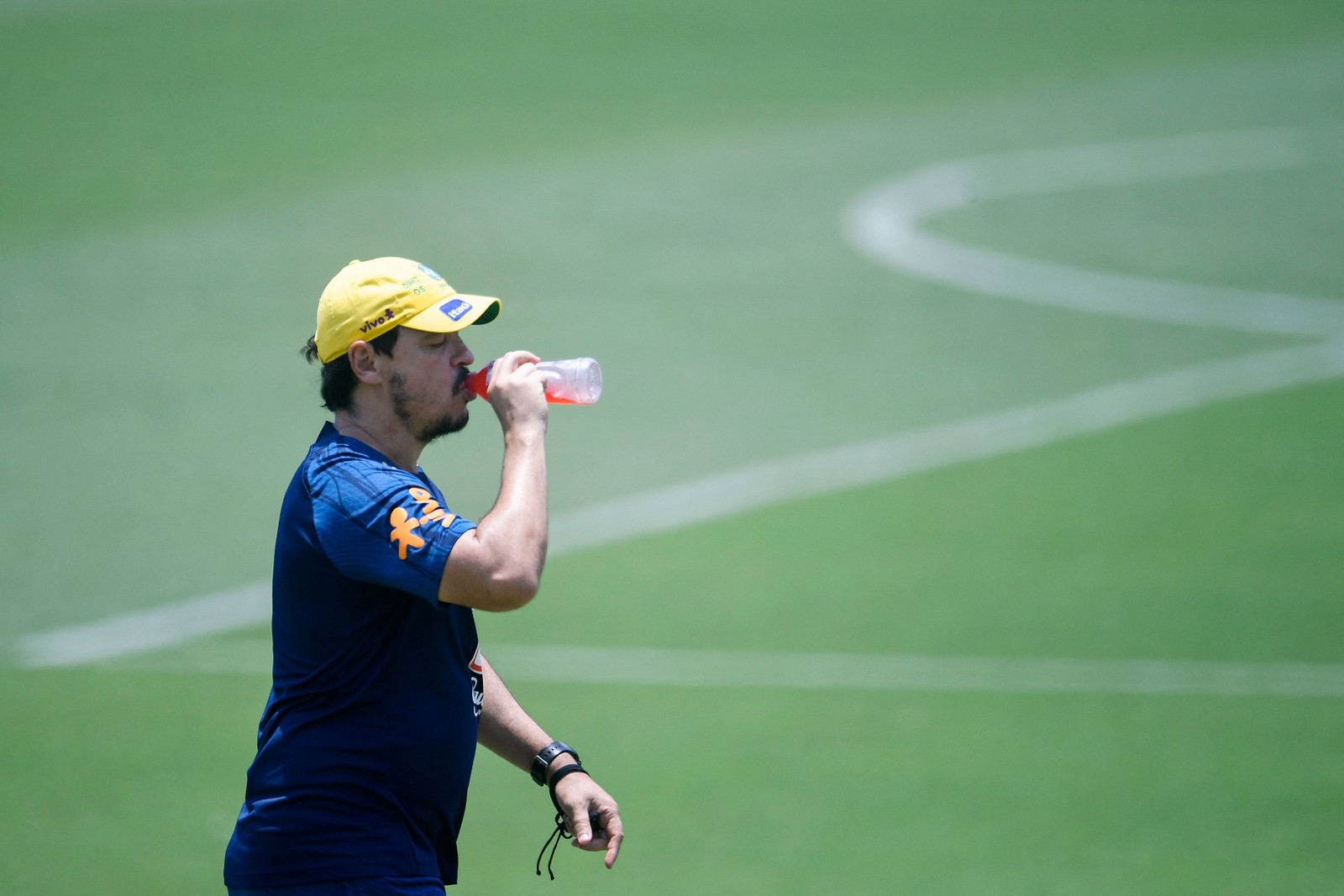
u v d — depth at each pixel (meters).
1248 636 29.16
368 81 78.81
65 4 91.69
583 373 12.27
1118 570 32.59
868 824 22.45
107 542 35.12
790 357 48.03
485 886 20.67
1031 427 42.22
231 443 41.38
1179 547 33.75
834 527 35.62
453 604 11.21
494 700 13.30
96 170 65.62
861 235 59.84
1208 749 24.73
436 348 11.87
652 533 35.50
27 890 20.44
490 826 22.56
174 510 37.06
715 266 56.34
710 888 20.59
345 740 11.49
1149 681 27.36
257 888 11.54
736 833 22.19
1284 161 68.62
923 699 26.81
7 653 29.48
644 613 30.97
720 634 29.84
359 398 11.98
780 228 60.47
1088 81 81.06
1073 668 27.97
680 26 89.06
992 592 31.62
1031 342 49.25
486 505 37.38
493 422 43.00
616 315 51.56
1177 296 53.50
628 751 24.95
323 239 58.25
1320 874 20.80
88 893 20.41
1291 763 24.19
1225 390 44.78
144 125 71.62
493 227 60.00
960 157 69.94
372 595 11.49
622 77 80.44
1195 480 37.88
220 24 88.00
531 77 80.06
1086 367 47.09
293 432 42.19
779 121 74.12
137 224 59.66
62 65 80.31
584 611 31.12
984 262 57.06
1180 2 94.62
